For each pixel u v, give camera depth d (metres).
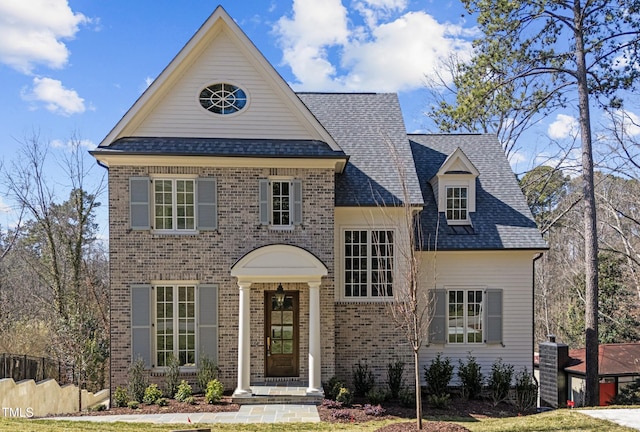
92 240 30.22
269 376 15.44
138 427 10.86
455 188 18.75
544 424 11.15
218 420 12.00
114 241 14.91
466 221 18.48
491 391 16.55
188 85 15.44
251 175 15.36
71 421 11.38
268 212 15.32
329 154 15.16
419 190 16.86
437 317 17.50
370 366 16.39
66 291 28.38
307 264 14.35
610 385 19.55
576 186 37.22
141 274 14.95
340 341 16.42
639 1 17.92
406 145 18.44
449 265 17.78
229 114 15.52
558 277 38.88
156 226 15.16
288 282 15.15
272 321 15.59
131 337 14.77
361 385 15.66
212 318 15.00
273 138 15.54
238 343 15.00
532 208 32.91
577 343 30.64
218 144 15.24
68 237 28.91
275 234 15.34
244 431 10.87
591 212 18.14
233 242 15.22
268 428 11.19
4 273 34.91
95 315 27.36
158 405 13.57
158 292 15.11
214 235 15.19
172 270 15.02
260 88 15.61
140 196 14.98
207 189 15.19
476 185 19.88
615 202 30.67
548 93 21.38
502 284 17.84
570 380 19.83
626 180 31.58
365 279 16.66
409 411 13.73
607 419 11.52
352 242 16.73
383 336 16.47
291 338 15.60
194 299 15.16
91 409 13.94
